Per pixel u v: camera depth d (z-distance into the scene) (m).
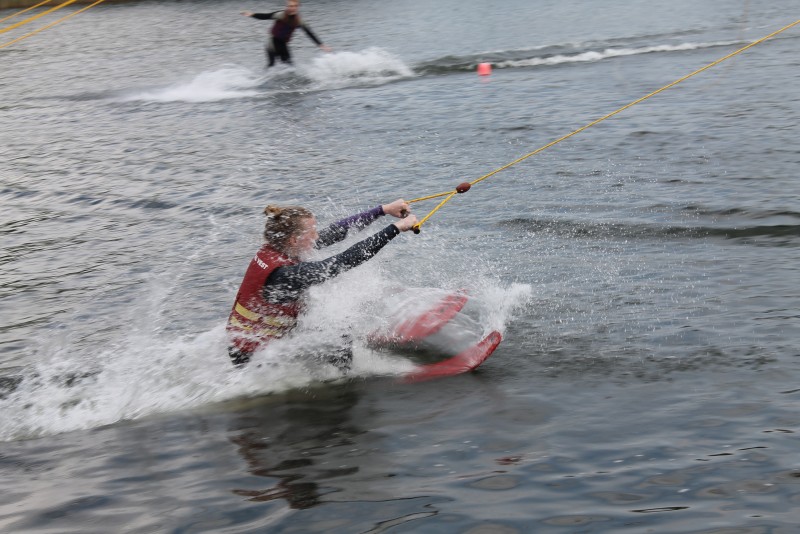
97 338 19.08
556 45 59.94
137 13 102.44
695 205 25.56
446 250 23.45
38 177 35.47
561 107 40.88
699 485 11.83
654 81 44.84
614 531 10.95
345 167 33.72
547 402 14.67
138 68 62.91
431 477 12.55
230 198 30.72
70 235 27.64
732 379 15.04
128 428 14.93
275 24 56.69
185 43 75.00
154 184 33.25
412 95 46.94
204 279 22.70
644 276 20.58
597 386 15.17
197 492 12.58
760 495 11.50
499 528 11.18
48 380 16.98
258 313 16.17
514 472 12.50
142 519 11.93
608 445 13.07
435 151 35.00
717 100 39.25
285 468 13.12
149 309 20.70
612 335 17.39
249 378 16.34
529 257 22.53
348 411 14.97
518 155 33.28
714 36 58.72
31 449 14.34
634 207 25.98
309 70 56.16
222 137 40.59
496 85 47.50
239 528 11.55
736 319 17.64
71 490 12.87
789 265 20.47
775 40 54.94
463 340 16.88
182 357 17.66
